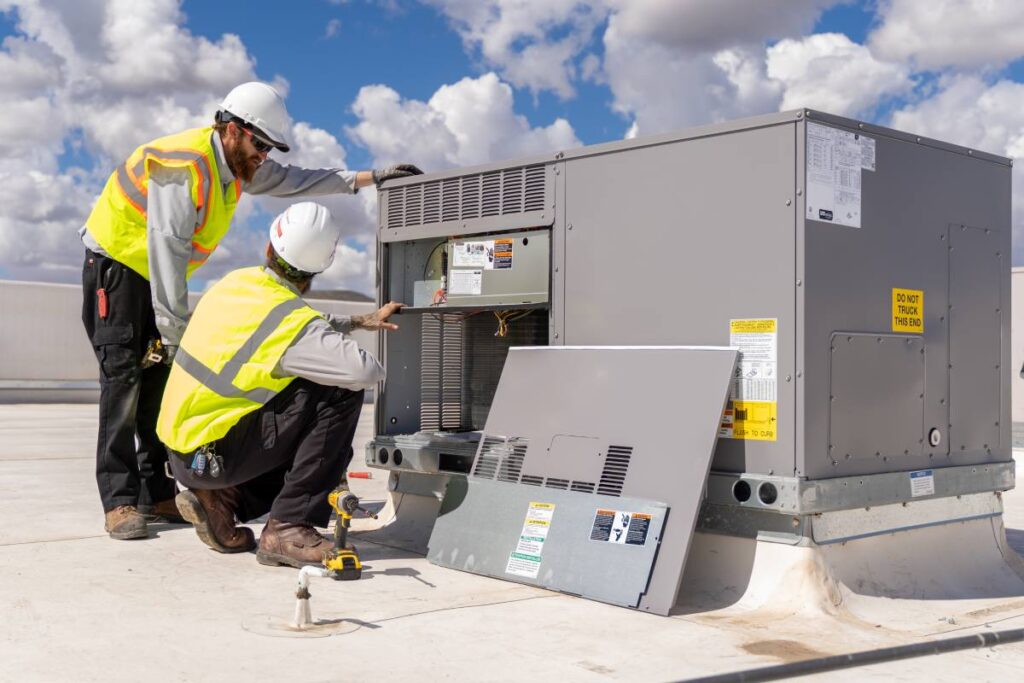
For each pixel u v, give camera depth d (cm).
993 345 343
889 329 304
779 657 227
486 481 329
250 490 342
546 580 291
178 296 342
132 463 368
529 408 334
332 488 316
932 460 318
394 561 331
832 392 286
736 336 293
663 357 307
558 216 342
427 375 411
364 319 346
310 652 222
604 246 328
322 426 310
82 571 304
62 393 1727
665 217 312
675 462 285
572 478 307
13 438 866
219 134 350
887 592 292
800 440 277
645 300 317
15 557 324
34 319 1747
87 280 365
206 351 307
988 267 341
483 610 265
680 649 232
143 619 248
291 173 396
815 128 283
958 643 247
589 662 220
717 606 279
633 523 282
